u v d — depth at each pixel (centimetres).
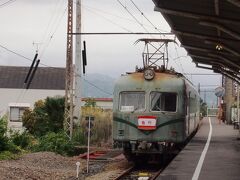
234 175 1592
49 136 3531
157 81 2414
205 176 1570
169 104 2402
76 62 3866
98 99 7112
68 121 3688
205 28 1972
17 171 2194
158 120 2375
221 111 6506
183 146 2700
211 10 1641
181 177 1549
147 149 2372
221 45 2164
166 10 1705
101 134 4050
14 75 6969
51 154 3059
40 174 2241
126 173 2247
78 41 3831
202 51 2628
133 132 2380
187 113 2595
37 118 4184
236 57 2527
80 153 3553
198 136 3597
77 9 3722
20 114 6225
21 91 6669
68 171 2478
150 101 2397
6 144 3000
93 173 2409
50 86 6712
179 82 2420
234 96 5928
